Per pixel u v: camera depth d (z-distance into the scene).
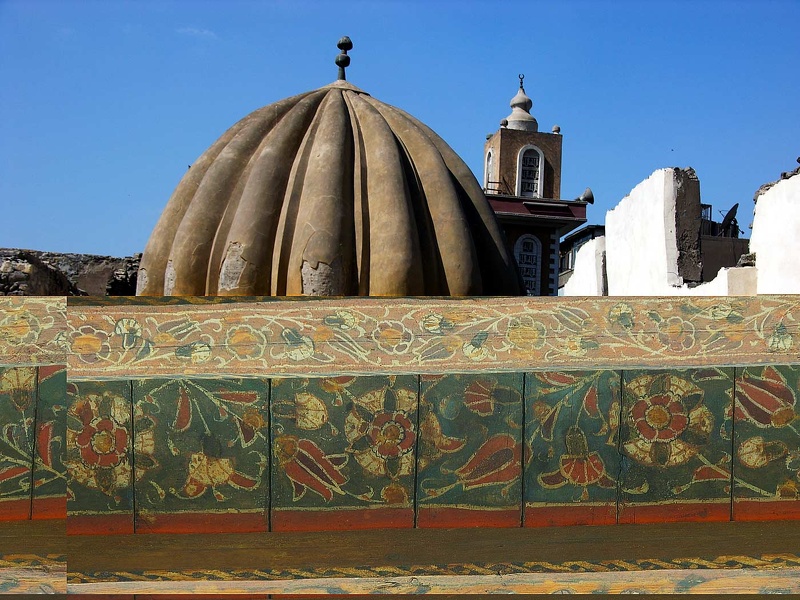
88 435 3.46
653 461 3.57
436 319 3.57
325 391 3.52
